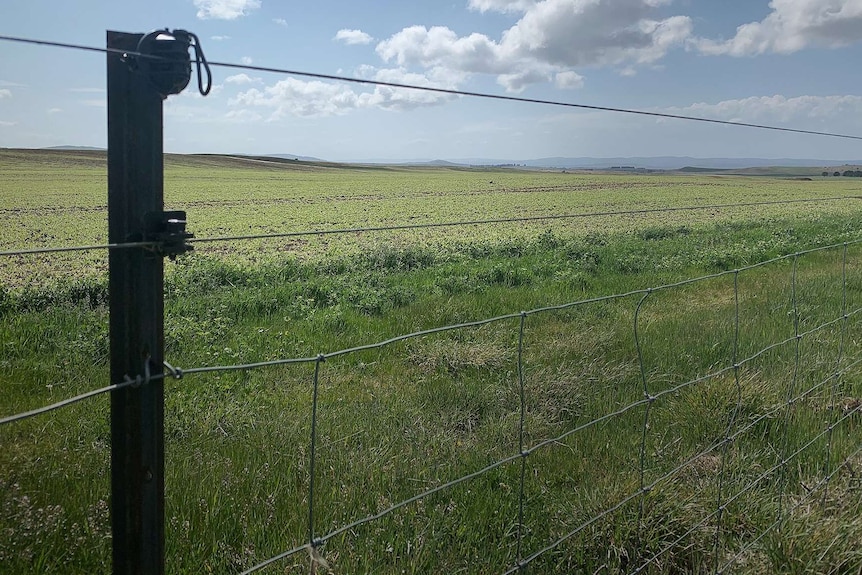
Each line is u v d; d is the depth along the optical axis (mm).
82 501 3801
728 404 5293
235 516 3723
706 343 7367
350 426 5156
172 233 1925
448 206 38062
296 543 3506
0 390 5996
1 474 3936
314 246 19188
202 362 7012
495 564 3480
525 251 17438
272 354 7449
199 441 4836
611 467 4465
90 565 3273
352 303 10133
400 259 15000
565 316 8867
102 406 5402
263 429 5023
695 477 4410
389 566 3381
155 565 2109
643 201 43688
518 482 4289
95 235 22844
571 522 3787
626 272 13797
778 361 6531
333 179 69938
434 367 6891
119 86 1884
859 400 5770
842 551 3619
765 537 3768
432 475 4320
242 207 35781
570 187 60469
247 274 12648
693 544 3711
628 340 7543
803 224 25609
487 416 5547
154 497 2070
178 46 1857
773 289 10680
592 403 5703
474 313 9414
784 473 4523
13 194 38250
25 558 3180
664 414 5367
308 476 4262
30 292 10359
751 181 81438
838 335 7656
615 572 3514
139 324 1959
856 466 4629
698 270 14031
